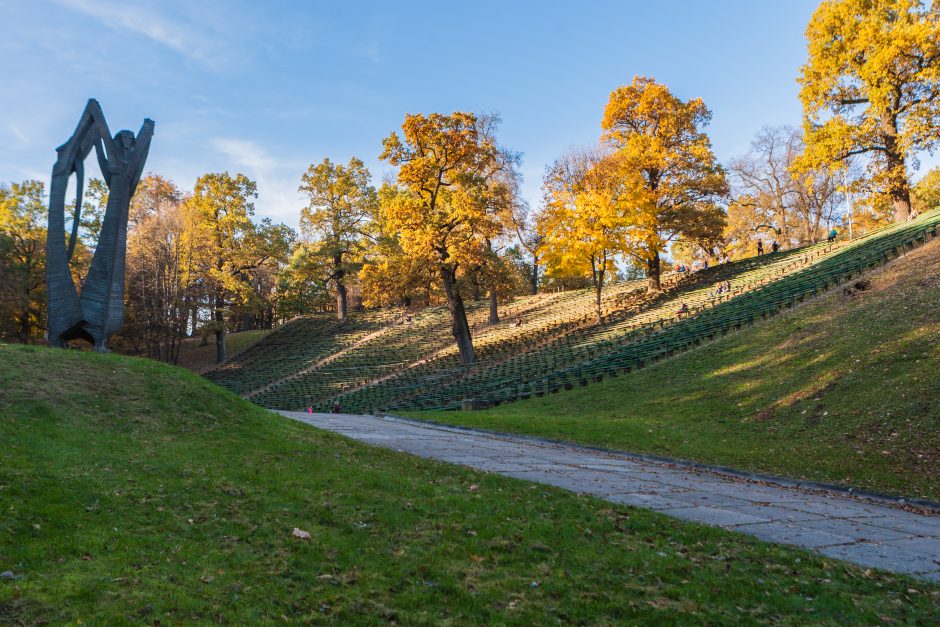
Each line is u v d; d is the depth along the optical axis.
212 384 14.48
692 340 28.06
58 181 16.98
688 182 44.31
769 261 44.91
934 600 6.24
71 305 16.55
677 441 17.86
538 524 8.20
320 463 10.80
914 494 12.14
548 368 32.47
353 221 64.12
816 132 39.50
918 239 28.91
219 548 6.47
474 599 5.71
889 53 33.94
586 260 40.16
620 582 6.36
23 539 5.88
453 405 29.55
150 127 18.75
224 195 56.22
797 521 9.88
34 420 9.73
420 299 74.69
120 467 8.70
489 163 40.31
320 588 5.73
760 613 5.71
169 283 46.31
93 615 4.66
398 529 7.63
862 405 17.09
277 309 68.75
